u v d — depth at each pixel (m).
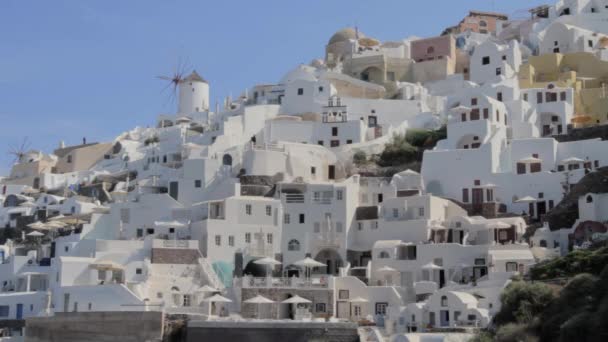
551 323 84.81
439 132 157.38
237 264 128.12
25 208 166.88
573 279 88.25
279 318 114.44
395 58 195.38
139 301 111.88
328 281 116.75
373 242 131.75
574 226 119.31
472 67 182.25
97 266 118.75
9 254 146.38
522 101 152.50
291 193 135.50
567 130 151.75
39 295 122.31
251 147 152.12
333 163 152.25
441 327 100.62
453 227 127.00
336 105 169.50
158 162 171.75
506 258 114.44
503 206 134.12
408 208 131.00
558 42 183.88
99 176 175.00
